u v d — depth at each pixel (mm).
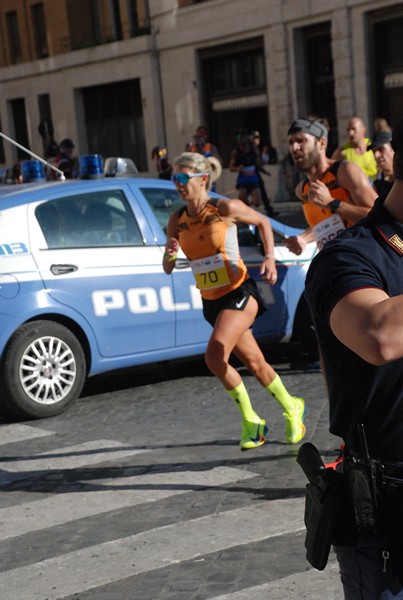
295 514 5547
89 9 39156
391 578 2660
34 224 8320
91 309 8406
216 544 5184
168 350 8875
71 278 8320
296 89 30359
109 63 37594
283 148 31047
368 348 2361
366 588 2711
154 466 6684
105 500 6066
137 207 8914
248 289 6684
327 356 2670
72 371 8320
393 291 2527
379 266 2531
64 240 8430
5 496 6316
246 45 31875
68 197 8570
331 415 2752
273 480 6188
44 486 6457
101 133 39438
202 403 8422
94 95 39438
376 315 2359
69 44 39812
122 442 7352
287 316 9594
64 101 40500
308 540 2812
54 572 4988
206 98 34188
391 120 27906
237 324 6562
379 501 2613
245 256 9281
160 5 35000
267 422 7578
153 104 35906
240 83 32656
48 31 41094
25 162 9891
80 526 5648
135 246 8766
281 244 9602
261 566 4852
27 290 8094
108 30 38094
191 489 6141
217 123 34094
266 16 30547
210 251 6695
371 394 2592
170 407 8367
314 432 7234
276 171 30547
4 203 8320
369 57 27953
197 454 6883
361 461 2641
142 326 8695
